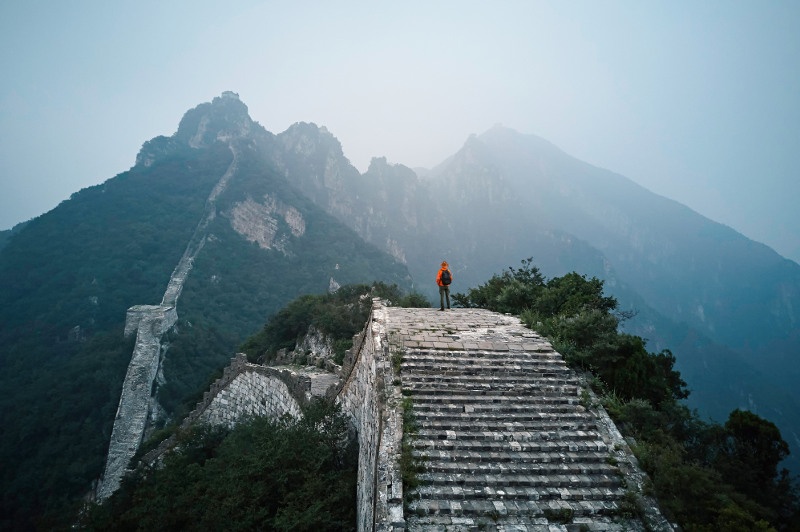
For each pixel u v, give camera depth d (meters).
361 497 12.23
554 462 10.12
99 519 18.89
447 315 18.67
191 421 33.03
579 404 12.03
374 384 13.10
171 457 22.22
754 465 10.82
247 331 80.44
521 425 11.00
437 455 9.92
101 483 44.84
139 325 63.09
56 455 46.72
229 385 30.20
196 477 18.48
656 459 10.01
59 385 53.69
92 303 74.81
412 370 12.74
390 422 10.67
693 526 8.45
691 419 11.95
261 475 14.49
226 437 25.45
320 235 135.75
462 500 9.02
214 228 113.12
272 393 25.14
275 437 15.80
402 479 9.20
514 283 23.44
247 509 13.43
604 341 14.02
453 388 12.12
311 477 13.91
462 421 10.98
